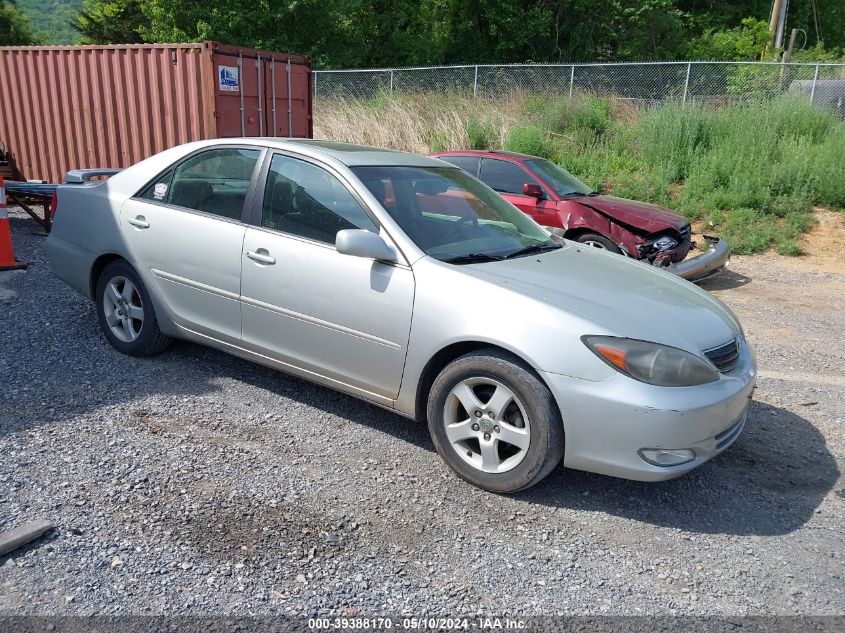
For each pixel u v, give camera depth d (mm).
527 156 9672
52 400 4348
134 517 3201
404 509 3418
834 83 16031
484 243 4223
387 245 3881
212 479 3572
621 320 3443
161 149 10336
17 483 3398
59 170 11117
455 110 16656
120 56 10242
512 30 27938
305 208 4230
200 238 4566
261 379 4914
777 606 2844
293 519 3271
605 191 13539
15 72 10977
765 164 13031
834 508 3648
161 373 4902
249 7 24266
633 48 29891
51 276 7434
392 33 28656
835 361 6035
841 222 11938
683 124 14375
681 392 3287
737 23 34812
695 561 3131
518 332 3414
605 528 3365
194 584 2787
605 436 3299
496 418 3521
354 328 3930
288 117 11391
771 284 9133
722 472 3986
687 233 8508
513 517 3414
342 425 4297
